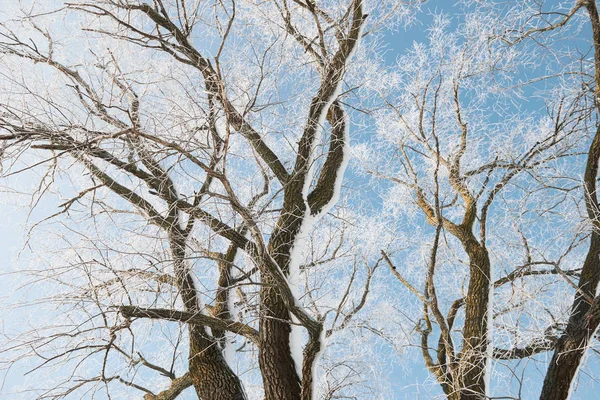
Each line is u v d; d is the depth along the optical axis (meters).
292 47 7.22
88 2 6.34
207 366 6.36
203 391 6.30
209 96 5.70
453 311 7.89
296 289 5.84
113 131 5.54
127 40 6.38
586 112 7.25
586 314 5.59
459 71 7.78
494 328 6.39
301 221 6.17
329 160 6.84
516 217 7.29
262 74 5.94
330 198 6.59
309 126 6.50
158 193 5.96
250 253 5.93
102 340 5.83
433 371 7.23
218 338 6.52
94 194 5.99
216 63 5.06
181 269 6.02
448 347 6.69
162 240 6.05
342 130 7.00
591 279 5.93
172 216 6.29
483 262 6.95
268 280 5.96
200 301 6.48
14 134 5.04
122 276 5.76
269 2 7.55
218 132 6.21
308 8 6.81
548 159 7.52
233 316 6.94
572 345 5.60
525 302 6.47
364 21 6.91
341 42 6.80
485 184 7.43
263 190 7.31
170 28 6.14
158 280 6.21
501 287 7.83
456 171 7.72
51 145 5.22
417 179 7.96
